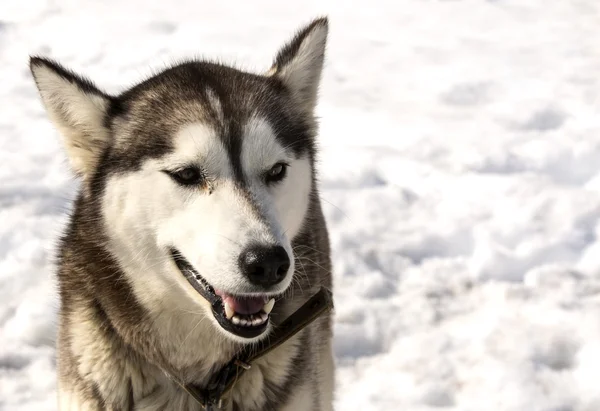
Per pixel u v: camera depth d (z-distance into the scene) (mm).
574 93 7965
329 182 6453
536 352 4645
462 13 10336
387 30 9758
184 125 3029
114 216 3102
